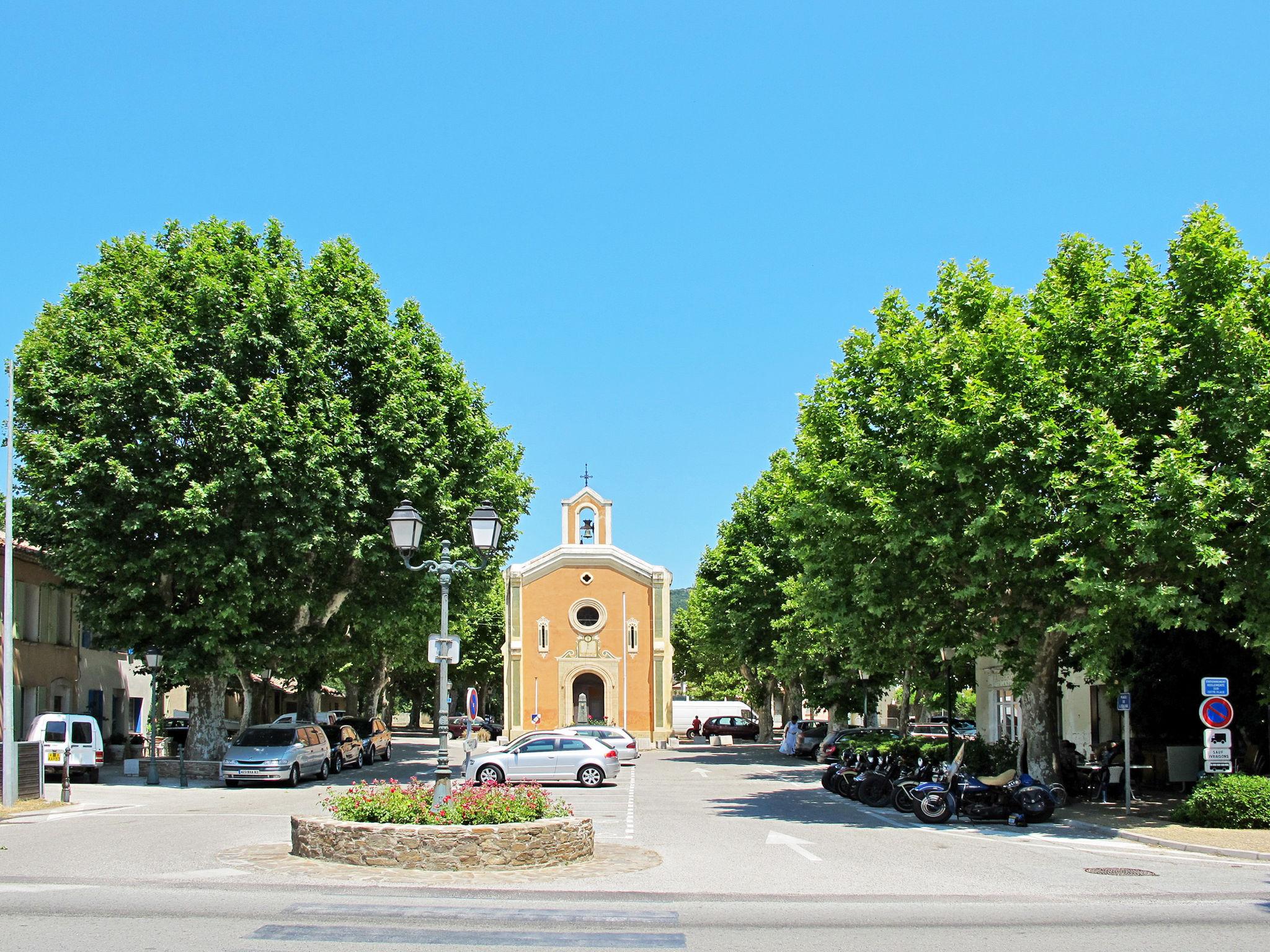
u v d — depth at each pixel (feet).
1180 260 69.05
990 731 142.00
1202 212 68.95
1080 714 116.26
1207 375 66.03
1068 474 63.57
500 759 104.17
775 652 170.40
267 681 150.82
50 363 98.48
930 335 72.23
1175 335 67.21
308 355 100.73
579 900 39.83
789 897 40.93
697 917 36.68
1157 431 67.26
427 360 113.91
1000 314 73.10
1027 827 66.08
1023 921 36.76
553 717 187.42
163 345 94.53
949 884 44.47
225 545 97.76
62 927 32.96
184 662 98.12
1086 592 61.67
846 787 88.02
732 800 86.69
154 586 102.73
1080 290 74.64
